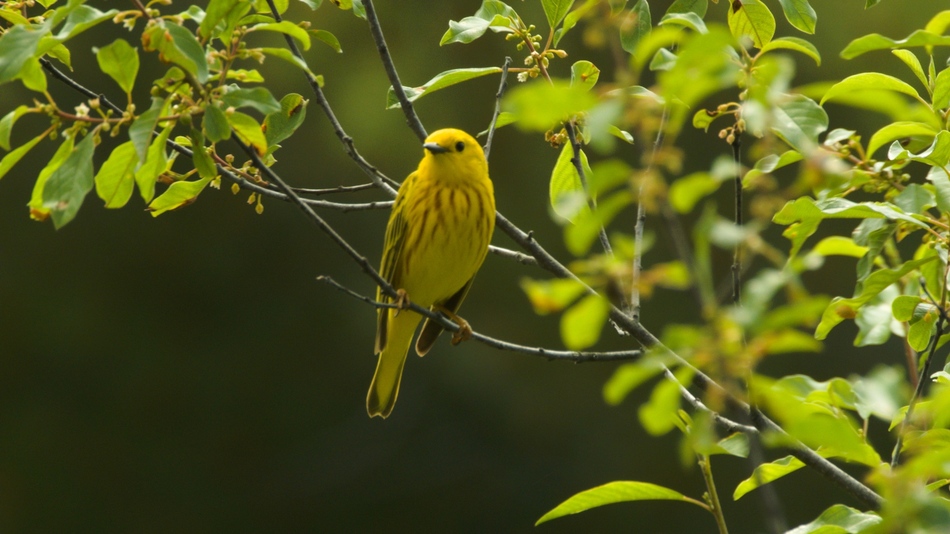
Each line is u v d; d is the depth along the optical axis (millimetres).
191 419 17438
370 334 17141
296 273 17281
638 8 6137
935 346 5121
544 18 13109
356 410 17641
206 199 17203
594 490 5059
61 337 17016
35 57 4629
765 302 2893
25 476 16828
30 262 16938
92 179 4508
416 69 15578
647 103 3025
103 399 17203
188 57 4398
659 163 3012
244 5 4812
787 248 15867
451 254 7492
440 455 17625
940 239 5094
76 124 4707
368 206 7285
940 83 5383
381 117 15469
